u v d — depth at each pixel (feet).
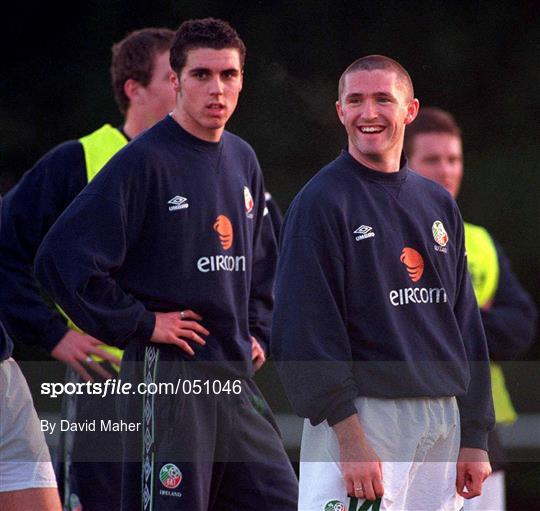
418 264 54.24
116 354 69.92
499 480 67.62
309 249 52.60
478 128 151.74
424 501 54.24
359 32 150.51
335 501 52.21
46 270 58.70
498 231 149.59
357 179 54.03
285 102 147.95
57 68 147.84
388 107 54.08
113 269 58.49
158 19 150.10
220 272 59.47
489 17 151.12
